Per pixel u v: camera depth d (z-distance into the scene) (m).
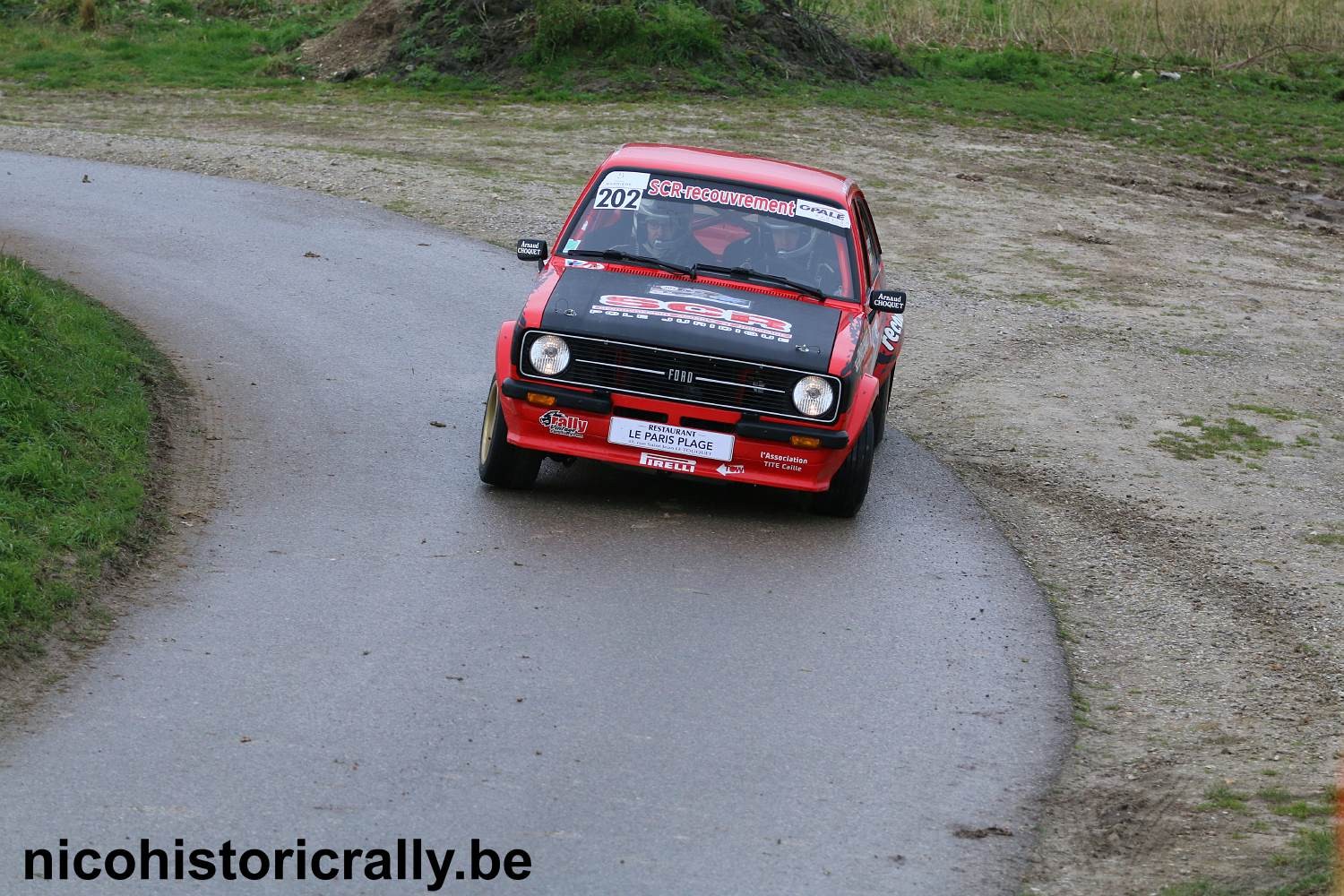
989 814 17.94
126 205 60.28
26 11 123.62
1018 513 31.08
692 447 26.98
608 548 26.36
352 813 16.73
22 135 77.75
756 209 30.64
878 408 33.28
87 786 16.91
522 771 18.02
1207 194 83.00
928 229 68.06
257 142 80.94
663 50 105.19
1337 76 121.31
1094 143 94.31
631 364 26.83
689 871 15.97
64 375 31.44
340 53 111.25
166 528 25.80
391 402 35.38
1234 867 16.53
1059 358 47.00
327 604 22.92
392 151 79.62
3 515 23.84
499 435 28.09
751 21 111.56
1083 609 25.80
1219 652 24.14
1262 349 51.00
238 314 43.38
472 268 53.06
